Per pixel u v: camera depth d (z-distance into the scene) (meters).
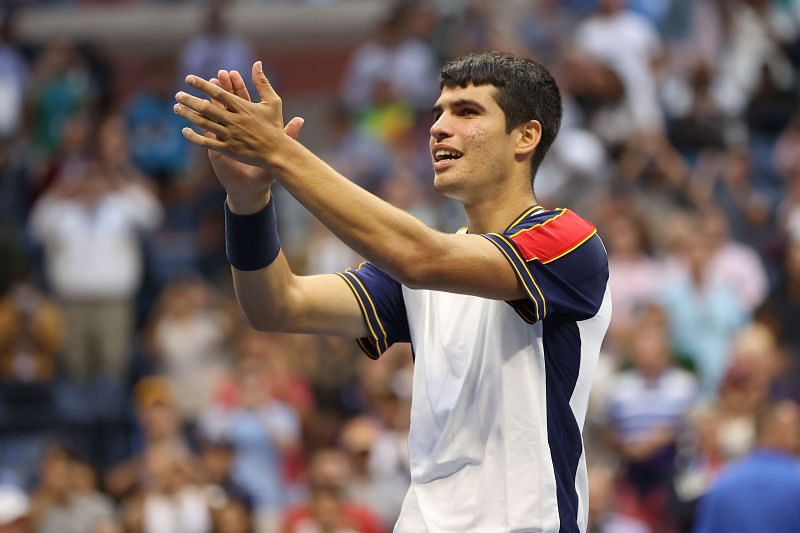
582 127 34.38
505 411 9.80
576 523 9.88
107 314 30.50
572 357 9.91
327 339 27.41
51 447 25.81
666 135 34.44
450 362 10.05
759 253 31.75
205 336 29.11
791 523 18.55
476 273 9.27
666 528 22.52
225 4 41.81
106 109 39.31
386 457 24.27
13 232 31.05
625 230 29.08
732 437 23.16
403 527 10.03
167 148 37.03
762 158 35.53
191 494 23.25
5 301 29.91
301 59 43.16
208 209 34.09
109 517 23.75
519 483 9.72
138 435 28.95
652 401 23.52
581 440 10.03
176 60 40.47
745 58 39.16
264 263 10.00
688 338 27.62
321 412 26.28
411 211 31.98
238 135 8.97
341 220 8.99
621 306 28.23
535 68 10.27
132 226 31.09
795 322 28.61
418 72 38.31
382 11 43.22
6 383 29.33
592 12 42.28
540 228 9.73
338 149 36.94
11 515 22.78
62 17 43.94
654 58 36.97
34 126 38.44
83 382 30.23
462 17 40.44
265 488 24.97
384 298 10.55
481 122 10.04
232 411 26.03
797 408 20.38
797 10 41.91
